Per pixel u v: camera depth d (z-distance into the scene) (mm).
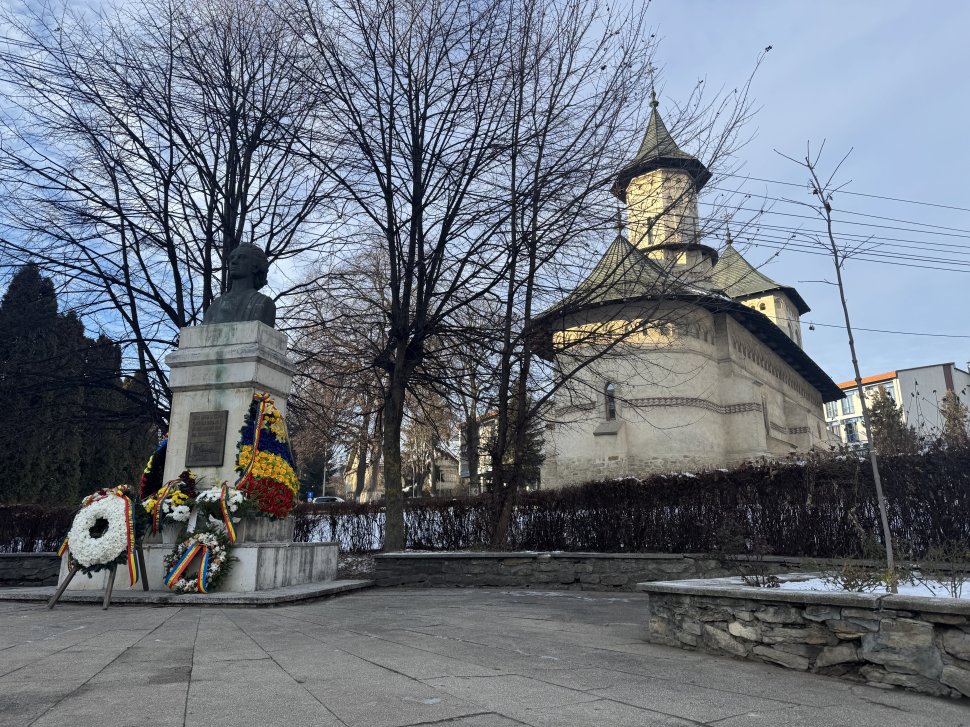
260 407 10383
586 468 35312
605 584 12250
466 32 14805
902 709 3797
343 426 22250
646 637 6371
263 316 11391
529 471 22984
